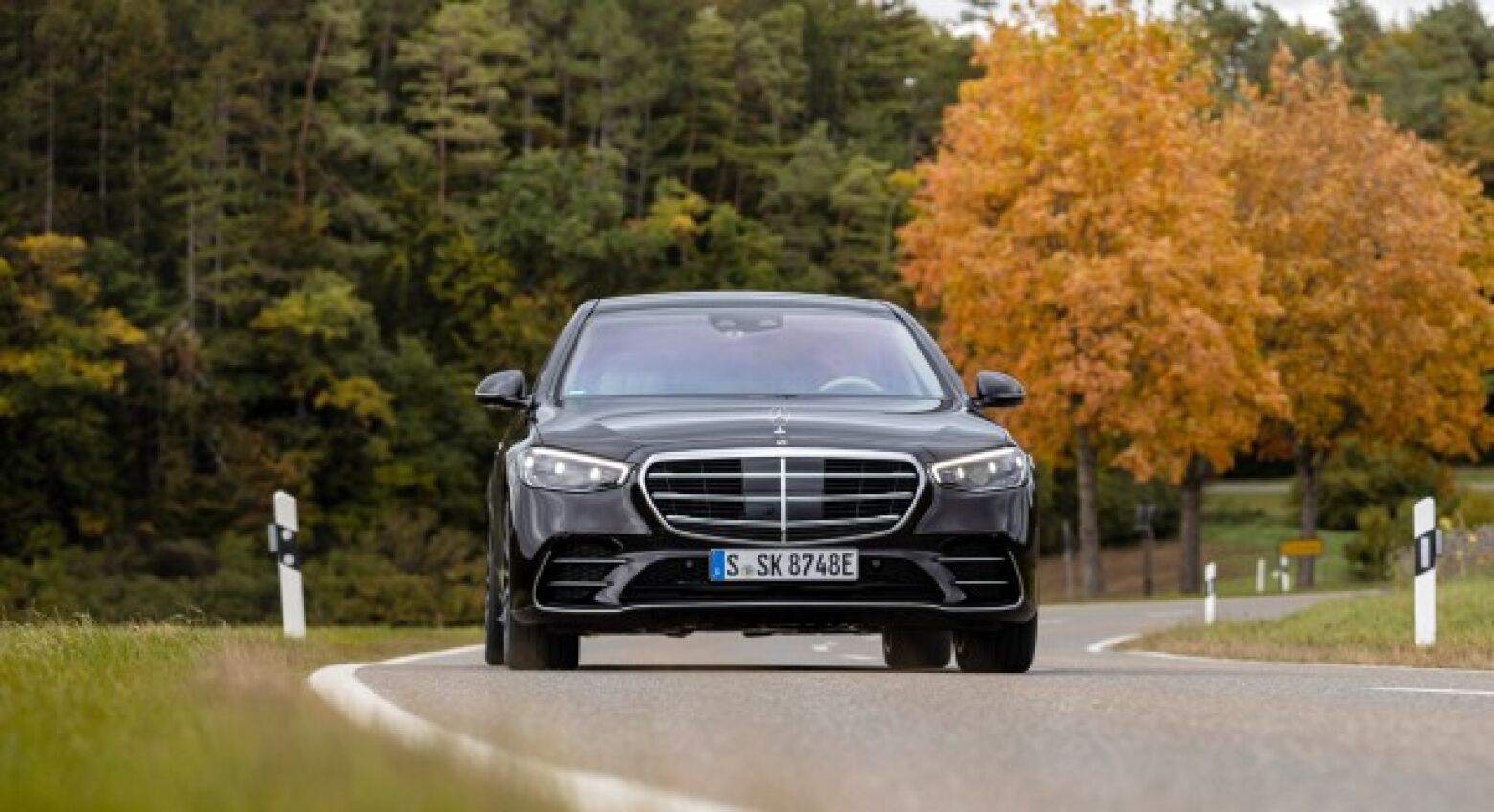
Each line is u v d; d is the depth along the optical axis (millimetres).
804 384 21750
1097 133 98188
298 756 7102
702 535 19812
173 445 191375
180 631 24109
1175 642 44688
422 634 37906
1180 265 98125
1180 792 7875
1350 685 15734
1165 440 100188
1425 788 8188
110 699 10648
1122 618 73688
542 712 12172
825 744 9891
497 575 22500
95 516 185500
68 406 185625
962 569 20062
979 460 20250
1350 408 121375
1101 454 120000
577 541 20031
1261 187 118000
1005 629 20656
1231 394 100250
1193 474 118250
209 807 5945
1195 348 96938
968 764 8914
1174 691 14352
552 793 6699
